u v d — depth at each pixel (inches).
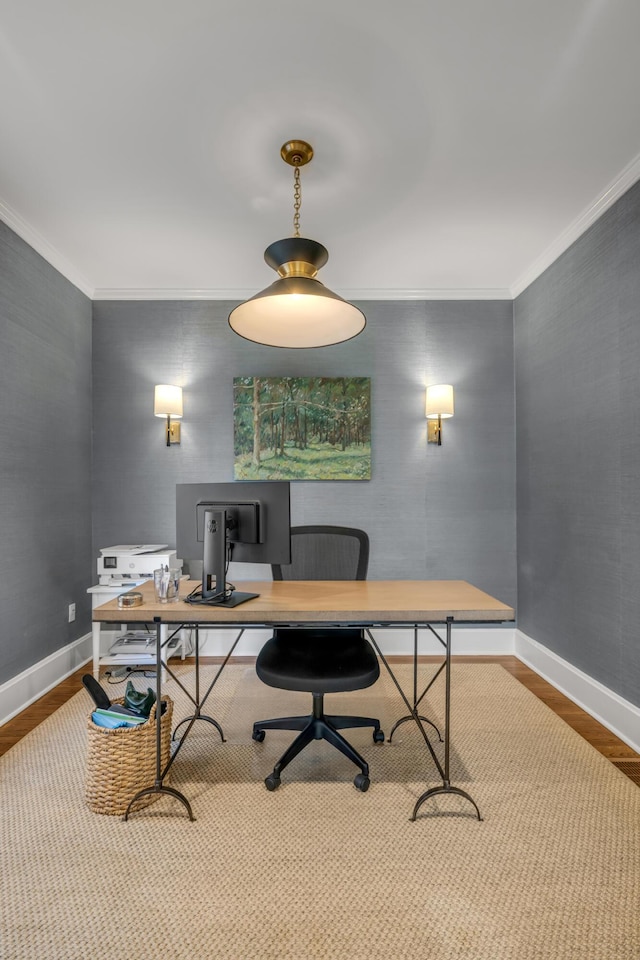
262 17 58.6
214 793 72.8
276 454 135.9
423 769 79.4
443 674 119.7
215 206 96.9
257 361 138.3
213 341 138.2
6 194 93.0
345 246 113.3
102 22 59.1
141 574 120.6
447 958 46.9
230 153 81.7
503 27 60.1
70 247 113.5
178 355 137.9
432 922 50.8
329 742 84.0
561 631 112.3
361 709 100.3
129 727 69.4
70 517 124.0
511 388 138.9
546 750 85.0
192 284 134.3
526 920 51.0
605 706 94.3
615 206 91.9
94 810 68.6
